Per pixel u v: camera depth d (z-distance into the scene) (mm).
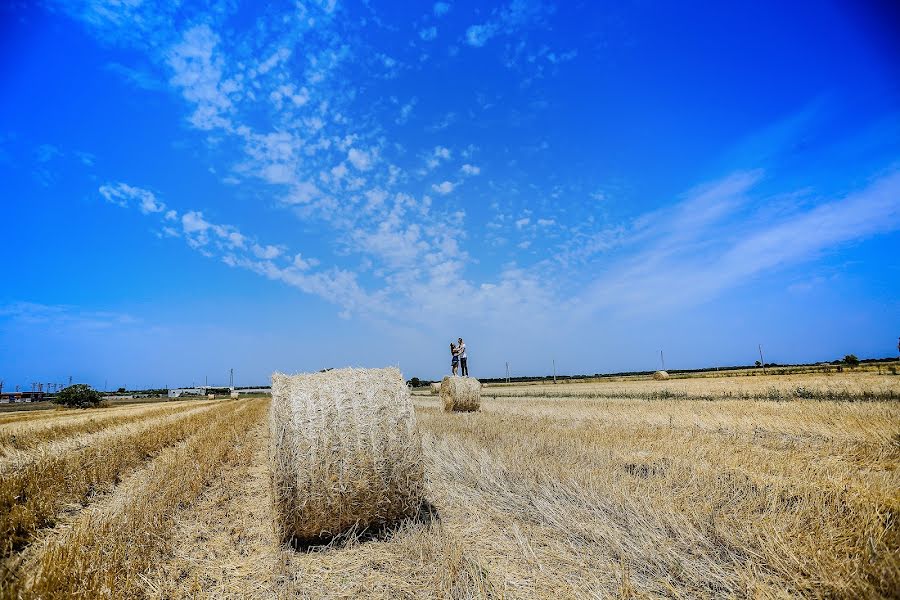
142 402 46188
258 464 9984
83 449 11125
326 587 4402
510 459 8062
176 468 8820
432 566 4527
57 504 6777
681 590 3877
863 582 3559
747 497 5547
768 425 10617
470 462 8125
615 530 4902
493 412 17047
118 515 6039
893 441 8172
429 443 10453
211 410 27250
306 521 5539
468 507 6113
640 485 6254
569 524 5184
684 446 8633
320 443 5652
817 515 4895
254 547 5379
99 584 4129
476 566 4430
